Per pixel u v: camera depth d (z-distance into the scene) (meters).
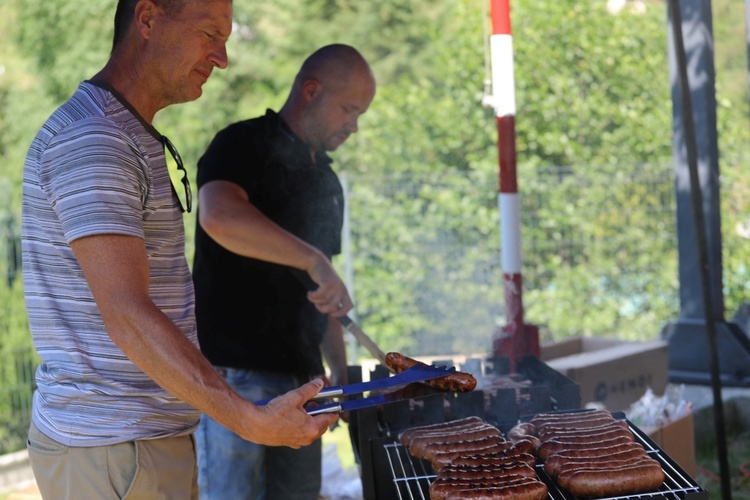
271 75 9.34
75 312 1.58
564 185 6.34
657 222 6.36
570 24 7.62
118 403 1.61
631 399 3.70
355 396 2.79
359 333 2.50
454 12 8.31
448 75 7.99
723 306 4.52
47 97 9.30
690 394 4.41
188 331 1.73
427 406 2.34
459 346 6.28
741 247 6.24
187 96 1.68
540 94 7.54
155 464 1.64
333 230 2.84
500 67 3.17
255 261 2.55
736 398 4.33
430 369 1.79
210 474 2.61
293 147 2.62
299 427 1.56
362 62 2.62
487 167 7.40
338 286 2.49
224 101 9.22
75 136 1.51
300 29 9.37
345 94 2.59
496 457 1.94
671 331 4.57
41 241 1.58
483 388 2.51
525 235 6.30
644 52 7.67
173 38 1.60
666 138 7.49
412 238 6.43
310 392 1.59
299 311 2.62
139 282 1.48
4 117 9.24
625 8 7.80
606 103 7.57
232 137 2.53
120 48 1.63
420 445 2.05
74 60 9.27
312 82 2.59
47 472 1.65
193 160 8.90
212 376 1.49
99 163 1.48
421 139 7.78
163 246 1.66
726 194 6.33
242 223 2.42
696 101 4.46
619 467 1.83
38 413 1.67
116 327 1.46
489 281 6.39
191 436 1.75
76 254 1.48
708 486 3.69
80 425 1.60
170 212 1.66
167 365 1.46
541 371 2.68
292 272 2.59
